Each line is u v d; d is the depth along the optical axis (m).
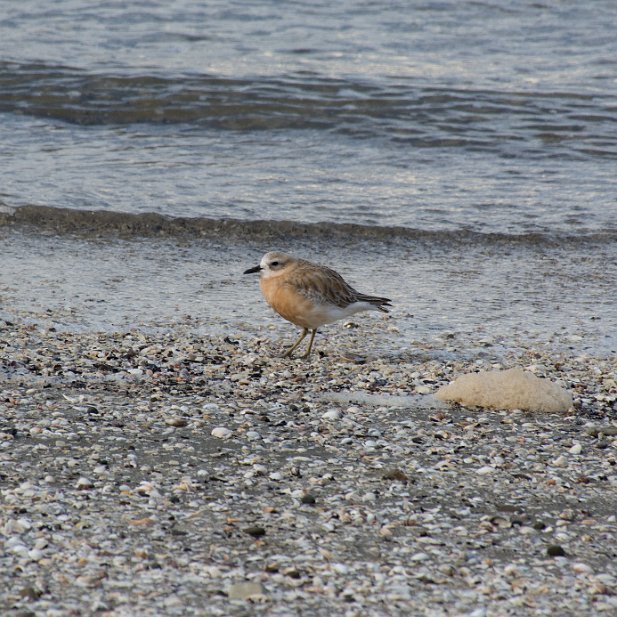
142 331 13.80
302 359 12.91
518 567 7.57
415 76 28.36
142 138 24.09
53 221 19.28
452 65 29.62
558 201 20.66
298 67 28.95
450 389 11.39
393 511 8.43
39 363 12.09
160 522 8.05
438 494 8.80
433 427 10.48
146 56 29.98
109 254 17.83
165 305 15.16
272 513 8.30
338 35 32.66
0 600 6.84
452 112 25.64
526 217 19.84
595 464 9.59
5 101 26.06
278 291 12.59
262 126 24.95
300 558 7.57
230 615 6.80
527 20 34.22
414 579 7.34
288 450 9.69
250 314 14.88
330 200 20.47
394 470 9.21
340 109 25.77
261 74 28.14
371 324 14.54
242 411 10.74
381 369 12.53
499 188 21.33
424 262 17.86
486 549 7.83
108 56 29.86
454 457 9.66
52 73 27.95
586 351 13.55
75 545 7.60
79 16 34.50
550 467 9.48
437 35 32.66
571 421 10.80
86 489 8.56
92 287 15.94
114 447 9.53
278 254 12.73
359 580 7.30
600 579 7.42
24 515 8.01
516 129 24.70
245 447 9.70
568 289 16.52
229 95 26.48
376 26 33.62
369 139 24.20
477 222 19.58
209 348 13.16
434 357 13.20
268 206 20.05
